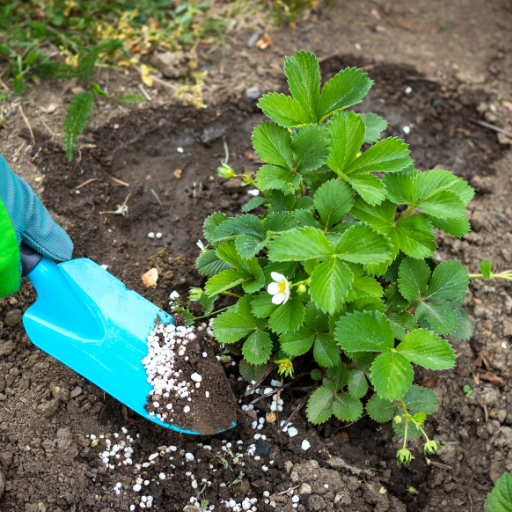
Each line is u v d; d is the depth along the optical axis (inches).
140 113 37.7
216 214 32.4
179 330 32.3
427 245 30.1
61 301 31.4
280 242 27.8
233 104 38.8
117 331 32.1
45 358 32.4
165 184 36.5
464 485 32.4
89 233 34.7
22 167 35.3
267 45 41.0
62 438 31.0
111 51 38.7
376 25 42.9
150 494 31.0
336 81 30.0
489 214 37.3
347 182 29.9
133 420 32.2
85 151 36.2
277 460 32.0
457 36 43.2
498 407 33.5
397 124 39.4
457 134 39.7
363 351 29.8
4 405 31.2
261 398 32.8
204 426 31.2
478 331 34.9
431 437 33.1
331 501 31.3
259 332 30.8
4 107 36.6
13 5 39.6
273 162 30.3
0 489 29.7
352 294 28.8
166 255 34.9
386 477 32.3
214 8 42.5
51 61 38.3
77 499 30.3
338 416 31.0
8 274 29.2
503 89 41.1
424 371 34.2
